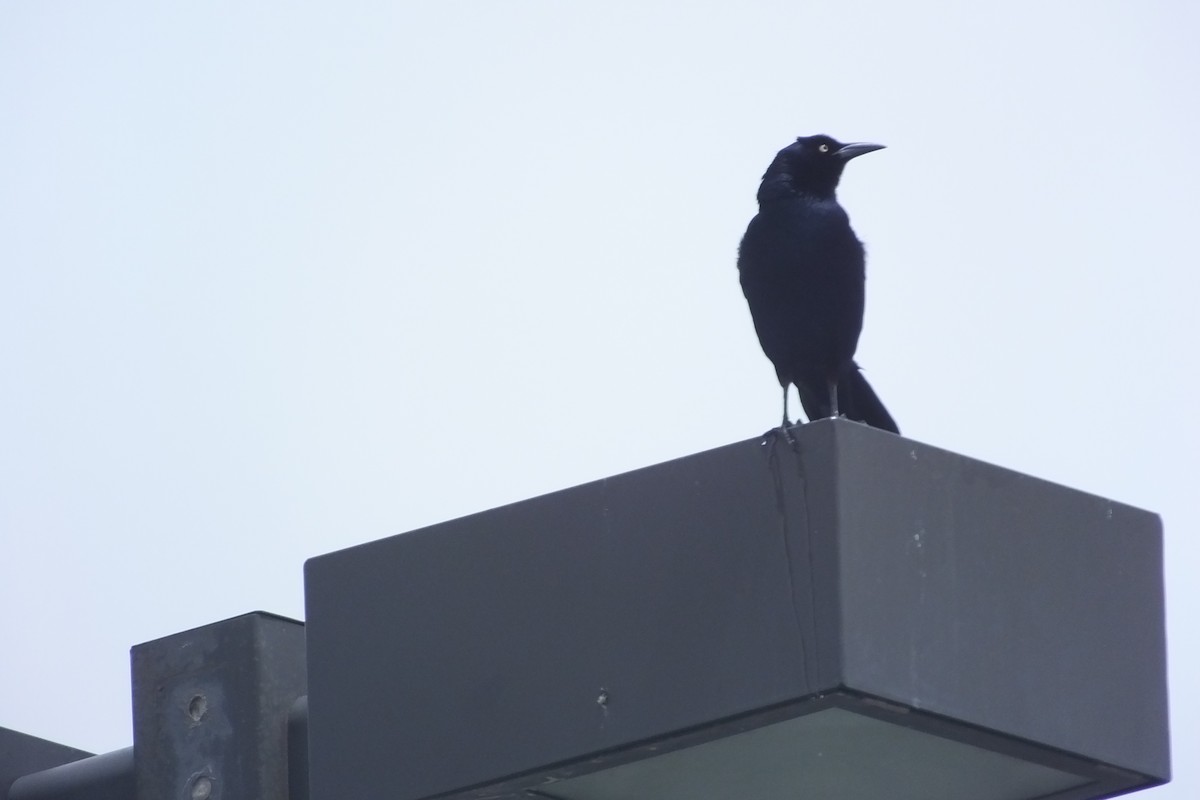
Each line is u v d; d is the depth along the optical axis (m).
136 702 14.01
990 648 11.00
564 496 11.49
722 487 10.89
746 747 11.27
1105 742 11.38
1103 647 11.53
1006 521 11.28
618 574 11.16
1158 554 11.95
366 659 11.92
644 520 11.16
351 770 11.76
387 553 12.07
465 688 11.55
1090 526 11.70
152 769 13.80
